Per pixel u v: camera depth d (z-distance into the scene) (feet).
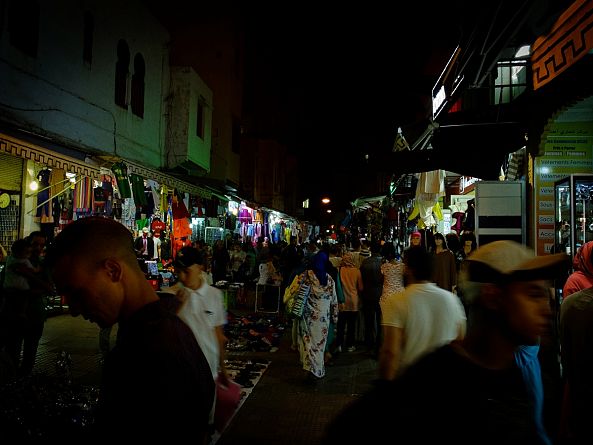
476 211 30.53
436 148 32.35
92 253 5.58
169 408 4.92
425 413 4.79
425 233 53.67
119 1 46.39
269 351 32.76
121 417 4.93
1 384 9.87
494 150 31.76
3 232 34.30
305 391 23.85
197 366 5.37
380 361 12.55
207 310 14.58
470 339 5.38
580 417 10.50
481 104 38.75
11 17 31.14
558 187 23.48
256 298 50.08
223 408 12.73
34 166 36.63
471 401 4.84
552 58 19.92
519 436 4.90
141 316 5.46
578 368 10.59
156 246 47.19
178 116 58.54
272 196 124.26
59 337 33.24
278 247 70.59
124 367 5.08
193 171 66.39
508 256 5.37
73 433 9.13
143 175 40.98
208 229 75.25
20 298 22.30
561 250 22.98
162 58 57.21
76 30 38.81
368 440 4.85
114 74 45.55
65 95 37.32
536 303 5.28
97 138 42.34
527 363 14.06
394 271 30.53
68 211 36.78
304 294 25.30
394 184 63.52
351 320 33.55
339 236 105.09
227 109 84.94
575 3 17.57
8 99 30.73
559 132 27.89
